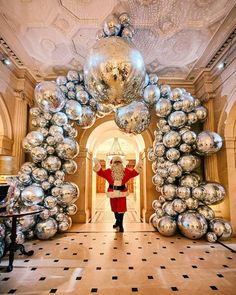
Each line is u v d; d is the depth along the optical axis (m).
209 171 5.38
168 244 4.11
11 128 4.90
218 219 4.36
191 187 4.40
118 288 2.52
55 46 4.40
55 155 4.58
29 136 4.30
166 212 4.66
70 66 5.18
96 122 6.25
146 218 5.98
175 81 5.93
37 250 3.78
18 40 4.17
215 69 5.08
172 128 4.68
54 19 3.66
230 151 4.82
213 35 4.04
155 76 4.57
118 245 4.06
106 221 6.37
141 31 3.94
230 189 4.70
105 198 14.23
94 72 2.84
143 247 3.94
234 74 4.48
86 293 2.43
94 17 3.60
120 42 2.81
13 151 4.95
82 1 3.27
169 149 4.54
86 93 4.43
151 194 6.05
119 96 2.98
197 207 4.47
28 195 3.83
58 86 4.15
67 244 4.12
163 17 3.61
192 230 4.18
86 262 3.26
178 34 4.05
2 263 3.23
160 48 4.46
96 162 5.42
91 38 4.14
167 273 2.89
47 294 2.41
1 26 3.76
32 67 5.18
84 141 6.20
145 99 4.34
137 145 7.86
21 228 3.85
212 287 2.54
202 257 3.45
